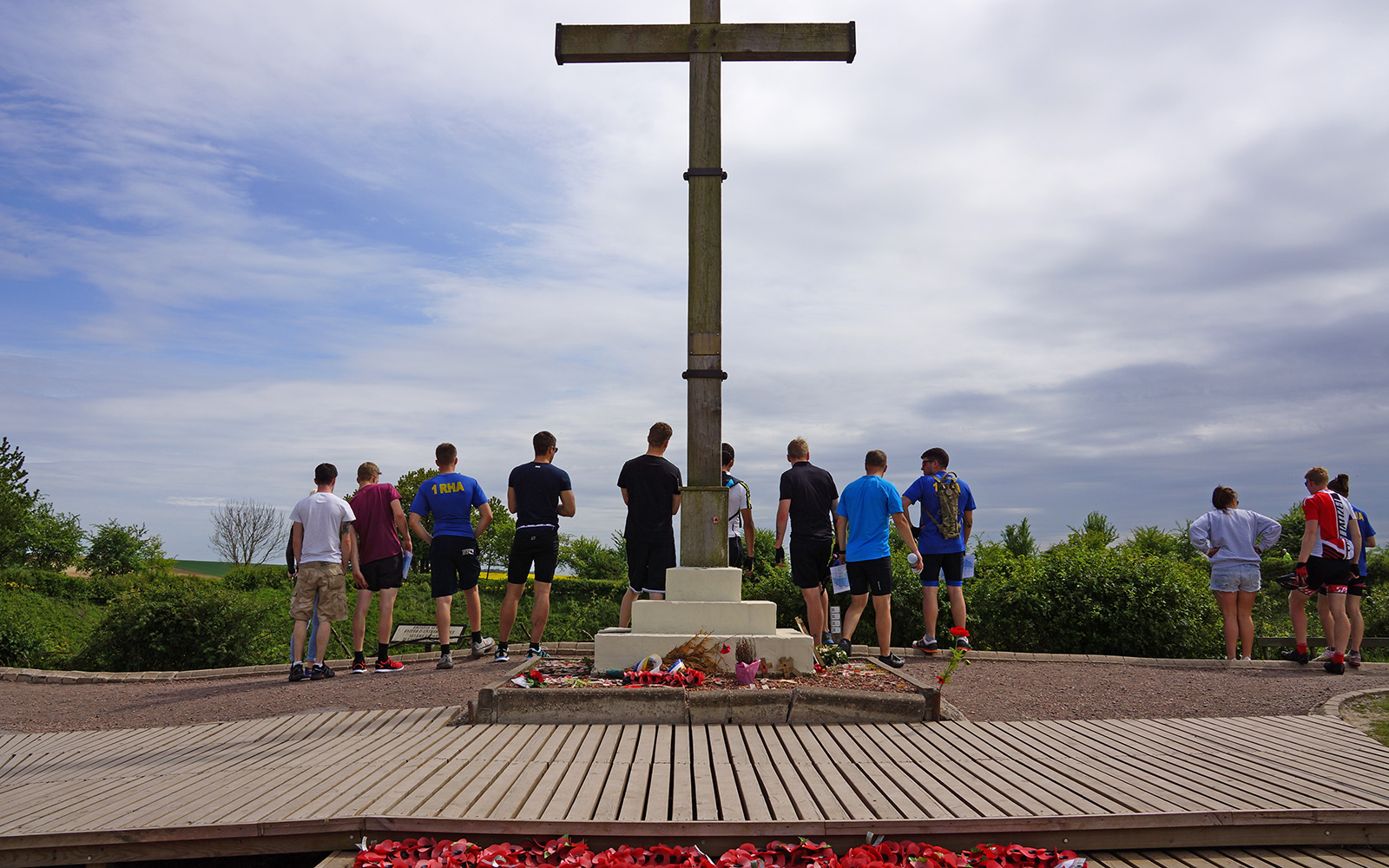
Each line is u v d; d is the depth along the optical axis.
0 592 16.30
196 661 11.21
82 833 3.48
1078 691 7.11
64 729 6.61
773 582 12.94
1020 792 3.95
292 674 8.13
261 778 4.25
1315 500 8.38
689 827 3.45
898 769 4.32
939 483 9.01
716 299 6.75
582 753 4.59
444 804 3.71
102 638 11.39
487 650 9.36
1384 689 6.84
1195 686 7.32
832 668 6.59
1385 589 15.65
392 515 8.65
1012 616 12.10
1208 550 9.13
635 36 6.89
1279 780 4.15
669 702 5.37
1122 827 3.55
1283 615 15.97
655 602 6.40
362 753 4.70
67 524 24.20
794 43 6.88
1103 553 12.24
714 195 6.79
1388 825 3.62
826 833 3.47
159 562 25.50
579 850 3.37
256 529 32.47
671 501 7.67
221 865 3.82
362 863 3.27
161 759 4.91
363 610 8.51
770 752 4.66
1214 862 3.49
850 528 8.23
